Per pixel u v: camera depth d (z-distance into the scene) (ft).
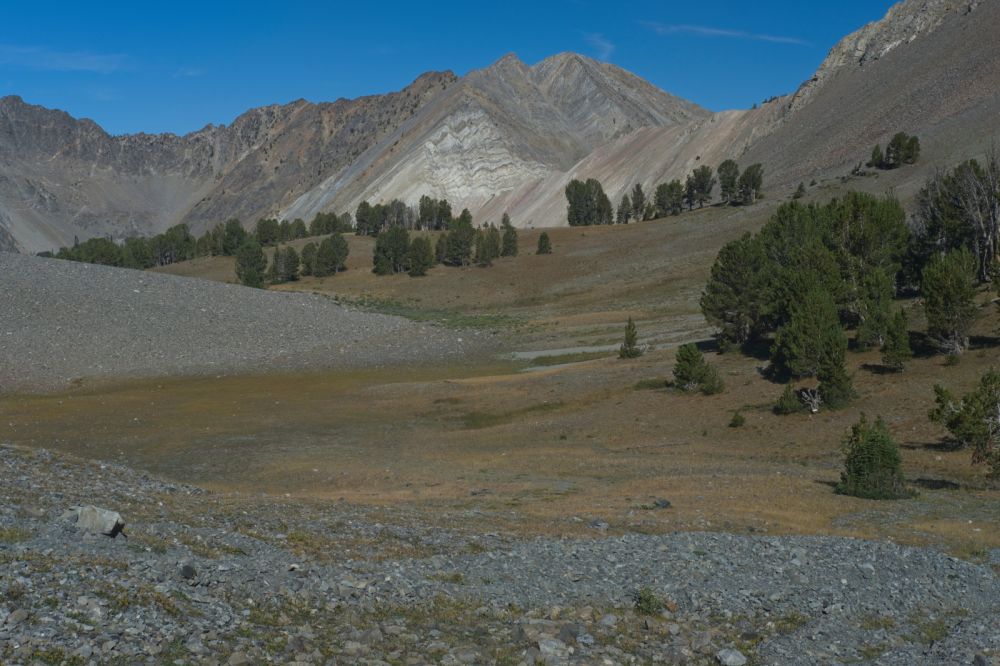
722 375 227.61
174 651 41.55
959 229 256.93
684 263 547.08
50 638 39.99
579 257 613.11
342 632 48.60
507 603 57.98
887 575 69.77
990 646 53.93
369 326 411.54
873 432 113.60
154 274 445.78
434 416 220.84
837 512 100.07
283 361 338.54
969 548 80.18
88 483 84.23
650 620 56.65
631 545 75.15
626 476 133.69
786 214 289.53
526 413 217.56
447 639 49.73
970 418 123.85
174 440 186.91
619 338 360.28
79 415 223.71
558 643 49.98
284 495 110.83
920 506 103.09
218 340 357.82
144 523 66.74
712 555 73.05
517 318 460.14
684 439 174.40
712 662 50.60
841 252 250.16
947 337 196.44
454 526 82.99
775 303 243.19
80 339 330.54
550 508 100.37
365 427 207.00
